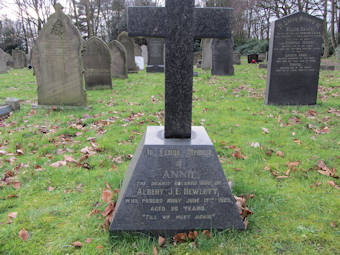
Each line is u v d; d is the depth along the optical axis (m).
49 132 5.16
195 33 2.36
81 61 6.77
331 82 9.80
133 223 2.42
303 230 2.51
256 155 4.08
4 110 6.32
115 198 2.98
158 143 2.39
